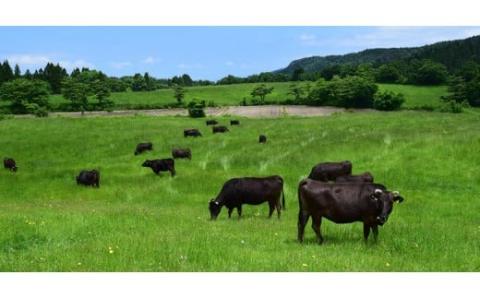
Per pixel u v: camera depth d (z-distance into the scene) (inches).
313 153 1373.0
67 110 4544.8
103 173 1393.9
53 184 1259.8
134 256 443.8
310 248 512.7
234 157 1437.0
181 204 1013.2
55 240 536.7
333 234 613.9
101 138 1978.3
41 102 4670.3
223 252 459.2
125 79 7352.4
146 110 4355.3
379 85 5659.5
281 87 6107.3
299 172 1226.6
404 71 6250.0
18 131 2185.0
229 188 799.1
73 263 427.2
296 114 3634.4
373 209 548.4
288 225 705.0
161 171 1406.3
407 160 1208.2
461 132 1505.9
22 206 903.1
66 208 860.0
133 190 1162.6
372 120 2206.0
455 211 837.2
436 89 5408.5
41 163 1592.0
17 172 1427.2
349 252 494.0
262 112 3816.4
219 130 2111.2
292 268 417.7
